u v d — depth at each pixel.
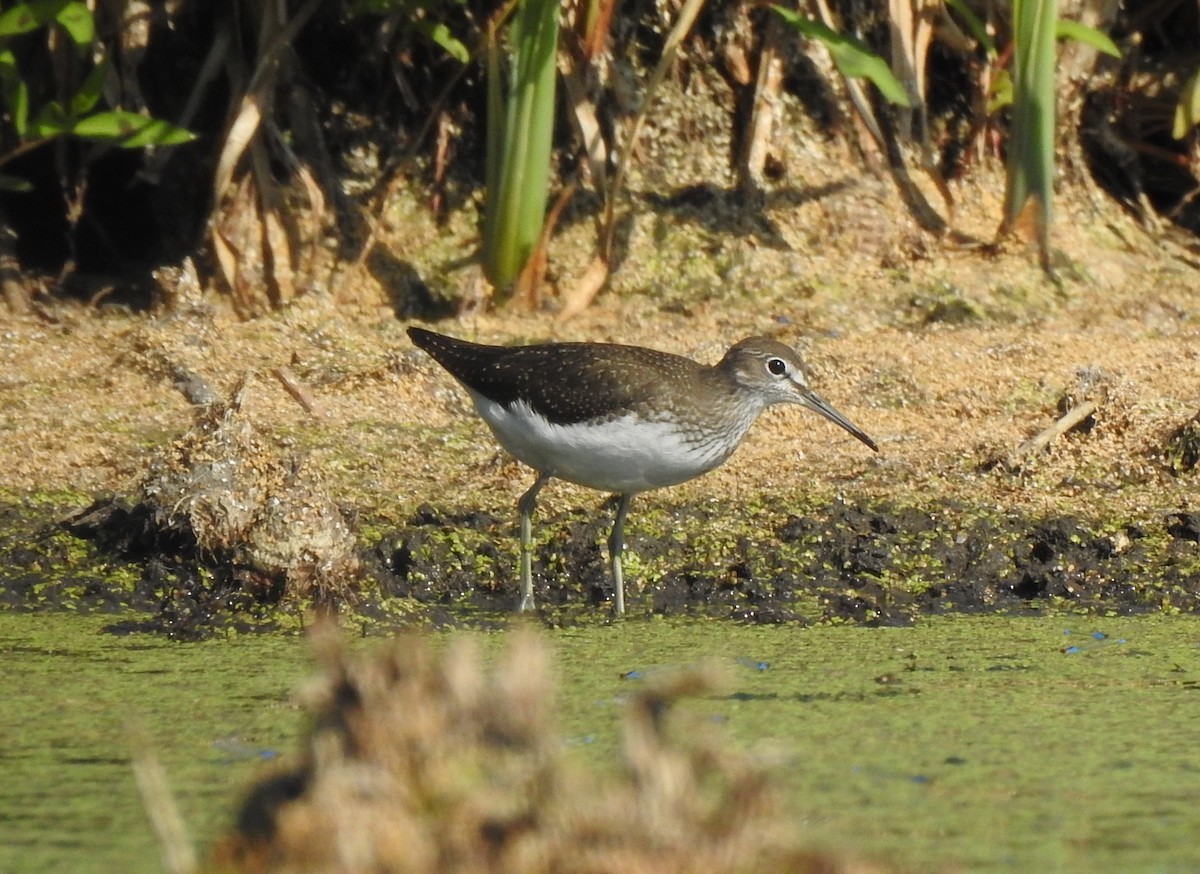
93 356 14.61
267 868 6.50
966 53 17.17
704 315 15.57
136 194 16.95
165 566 11.82
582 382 11.64
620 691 9.61
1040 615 11.48
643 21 16.89
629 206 16.47
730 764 6.59
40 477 12.94
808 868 6.51
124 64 15.88
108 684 9.83
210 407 12.28
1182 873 7.02
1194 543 12.23
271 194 15.93
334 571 11.45
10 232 15.93
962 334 15.27
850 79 16.55
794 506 12.78
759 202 16.47
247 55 16.47
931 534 12.34
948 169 17.27
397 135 16.72
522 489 13.21
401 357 14.56
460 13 16.53
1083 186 17.30
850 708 9.36
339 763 6.57
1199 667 10.18
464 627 11.22
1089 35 15.93
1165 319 15.79
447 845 6.32
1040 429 13.74
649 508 12.83
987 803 7.89
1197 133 17.58
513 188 15.20
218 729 8.97
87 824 7.64
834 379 14.45
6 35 14.50
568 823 6.34
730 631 11.12
